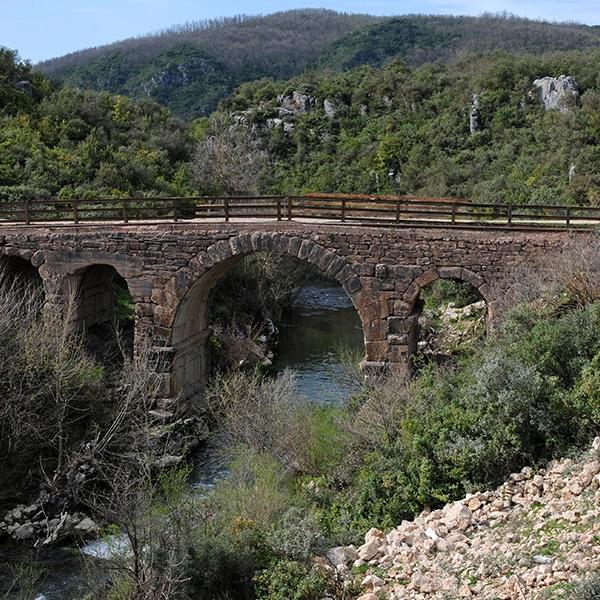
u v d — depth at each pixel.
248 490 16.88
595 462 12.85
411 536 13.17
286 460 20.36
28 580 17.22
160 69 124.69
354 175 63.94
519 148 58.91
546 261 23.06
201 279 27.09
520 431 14.88
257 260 42.56
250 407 22.75
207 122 78.75
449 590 10.62
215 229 26.31
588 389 14.41
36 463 21.70
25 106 54.53
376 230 24.92
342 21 179.62
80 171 47.28
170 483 19.45
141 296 27.25
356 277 25.27
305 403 23.06
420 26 136.88
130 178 49.88
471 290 40.75
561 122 57.56
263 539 13.73
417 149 63.50
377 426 19.45
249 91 86.19
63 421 22.25
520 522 12.34
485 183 53.84
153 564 12.95
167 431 25.11
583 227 24.25
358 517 15.60
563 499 12.46
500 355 16.80
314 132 73.00
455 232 24.42
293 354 37.41
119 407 23.64
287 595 11.90
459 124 65.19
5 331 21.27
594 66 67.44
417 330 27.42
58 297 27.70
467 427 15.31
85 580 15.55
